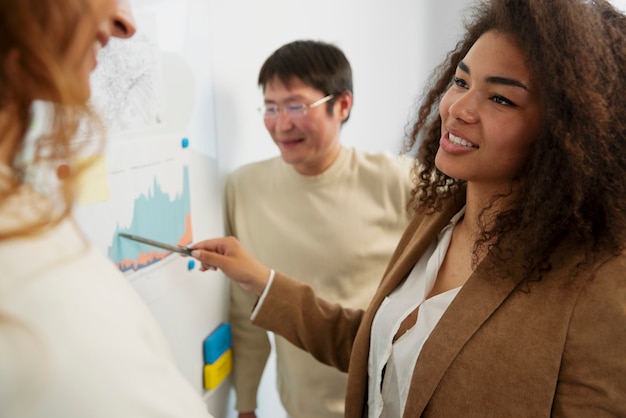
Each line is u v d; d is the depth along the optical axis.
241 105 1.15
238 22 1.10
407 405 0.66
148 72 0.79
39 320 0.30
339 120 1.10
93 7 0.32
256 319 0.92
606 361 0.53
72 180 0.35
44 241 0.32
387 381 0.76
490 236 0.64
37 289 0.30
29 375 0.29
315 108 1.03
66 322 0.31
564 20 0.54
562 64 0.53
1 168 0.31
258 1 1.18
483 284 0.63
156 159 0.83
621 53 0.55
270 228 1.12
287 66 1.01
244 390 1.19
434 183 0.83
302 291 0.92
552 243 0.59
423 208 0.85
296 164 1.07
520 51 0.57
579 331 0.55
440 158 0.65
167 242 0.88
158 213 0.84
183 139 0.90
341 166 1.13
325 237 1.11
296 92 1.01
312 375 1.18
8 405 0.30
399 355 0.73
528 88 0.57
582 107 0.53
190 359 0.99
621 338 0.52
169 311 0.90
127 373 0.32
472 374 0.61
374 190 1.14
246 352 1.18
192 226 0.96
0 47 0.30
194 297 0.98
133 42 0.75
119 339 0.33
